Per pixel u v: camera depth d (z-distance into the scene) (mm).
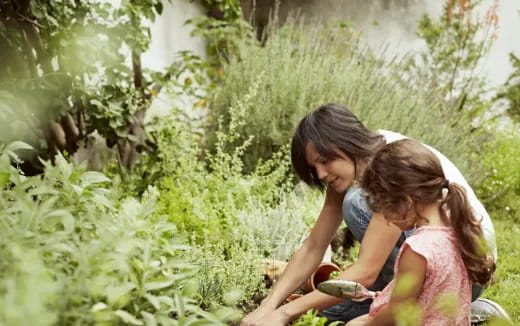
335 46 5863
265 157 4695
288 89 4770
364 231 2551
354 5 8422
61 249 1329
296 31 5773
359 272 2275
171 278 1506
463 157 5188
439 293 1947
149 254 1425
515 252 4043
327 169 2381
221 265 2820
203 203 3479
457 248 1991
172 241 1717
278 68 4984
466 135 5699
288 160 4566
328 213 2678
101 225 1504
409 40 8641
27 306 974
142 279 1382
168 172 4125
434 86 6121
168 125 4332
